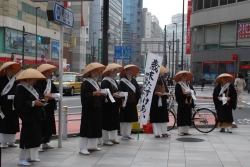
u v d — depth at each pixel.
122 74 9.48
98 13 84.81
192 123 11.06
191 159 7.32
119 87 9.26
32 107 6.71
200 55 38.56
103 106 8.59
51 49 55.97
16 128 8.08
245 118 15.05
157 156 7.59
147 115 9.48
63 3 8.20
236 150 8.31
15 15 44.84
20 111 6.58
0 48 42.44
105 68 8.08
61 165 6.75
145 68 9.64
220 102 10.95
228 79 10.88
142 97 9.57
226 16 35.19
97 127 7.78
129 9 102.94
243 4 33.56
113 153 7.86
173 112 11.73
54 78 28.64
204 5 37.78
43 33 52.88
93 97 7.65
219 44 36.34
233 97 10.80
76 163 6.92
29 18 48.88
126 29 101.62
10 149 8.16
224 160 7.25
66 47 64.19
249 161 7.19
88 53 79.50
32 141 6.69
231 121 10.91
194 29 39.41
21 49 46.53
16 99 6.54
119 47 26.88
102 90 7.65
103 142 8.82
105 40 10.73
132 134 10.55
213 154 7.84
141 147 8.57
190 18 40.47
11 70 7.98
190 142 9.34
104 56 10.74
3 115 7.90
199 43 38.72
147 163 6.95
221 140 9.67
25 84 6.71
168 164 6.88
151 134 10.59
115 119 8.69
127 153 7.87
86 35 77.94
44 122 7.91
